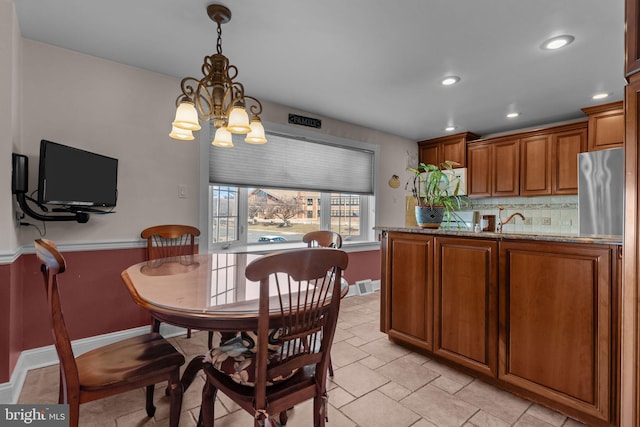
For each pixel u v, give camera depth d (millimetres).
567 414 1681
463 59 2436
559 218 4016
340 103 3408
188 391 1920
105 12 1887
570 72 2633
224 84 1794
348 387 1959
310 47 2279
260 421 1089
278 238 3725
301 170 3709
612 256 1502
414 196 3051
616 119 3258
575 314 1620
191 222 2863
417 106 3477
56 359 2246
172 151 2768
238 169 3213
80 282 2365
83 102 2367
